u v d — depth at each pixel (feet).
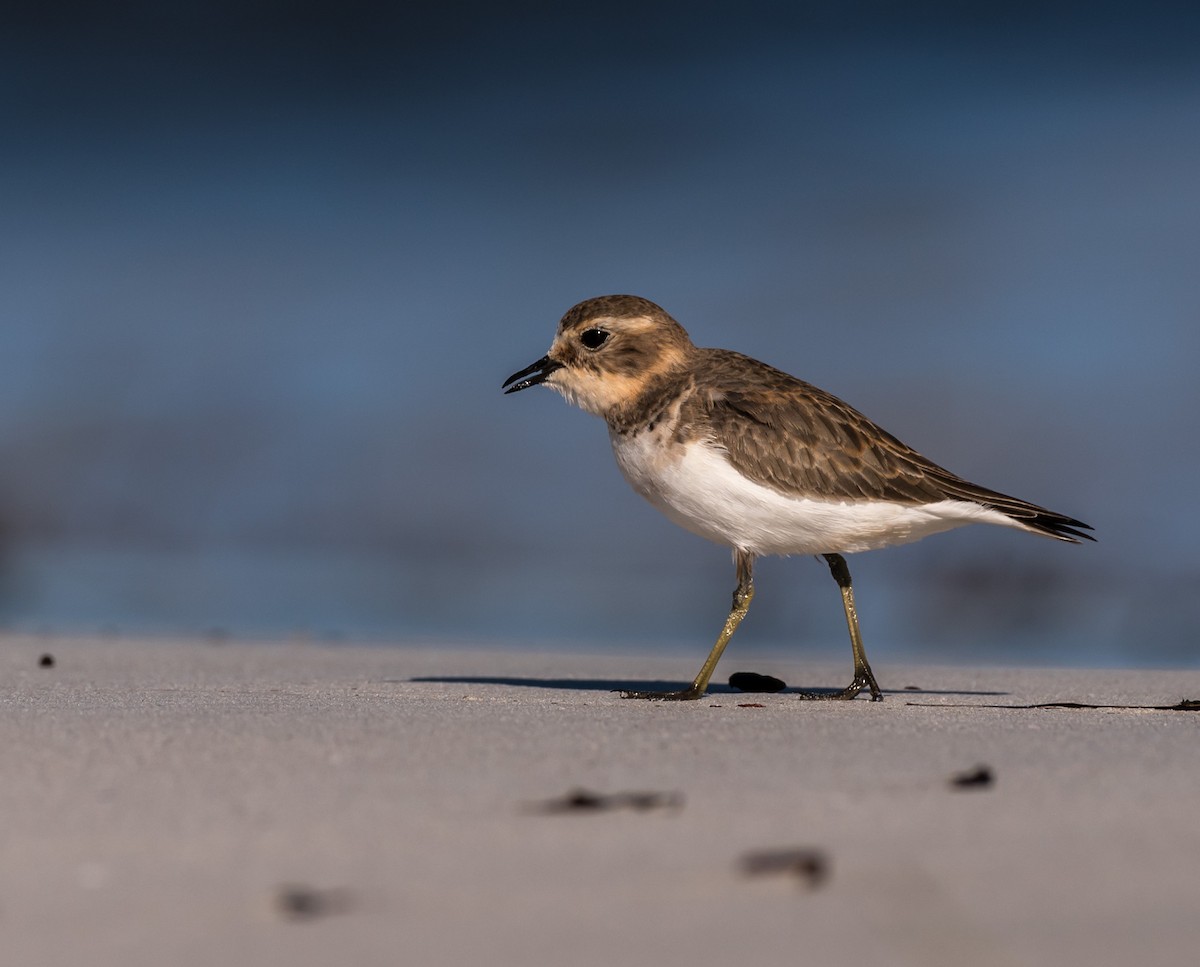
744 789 16.52
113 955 11.84
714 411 26.55
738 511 26.48
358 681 29.01
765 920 12.29
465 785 16.78
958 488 26.50
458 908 12.69
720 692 28.19
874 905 12.61
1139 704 25.67
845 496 26.20
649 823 15.11
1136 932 12.03
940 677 31.01
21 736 19.56
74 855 14.25
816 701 26.02
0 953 11.91
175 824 15.23
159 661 32.71
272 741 19.25
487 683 29.07
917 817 15.25
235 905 12.87
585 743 19.24
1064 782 16.80
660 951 11.72
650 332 27.91
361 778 17.15
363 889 13.20
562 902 12.80
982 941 11.85
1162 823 15.02
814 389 27.35
